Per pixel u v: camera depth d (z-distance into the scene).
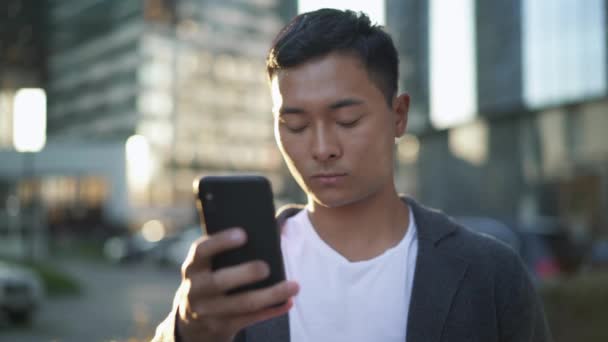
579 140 22.39
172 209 62.88
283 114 1.18
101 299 13.91
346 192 1.19
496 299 1.29
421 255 1.27
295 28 1.19
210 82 69.75
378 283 1.26
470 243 1.30
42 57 52.06
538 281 5.38
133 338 7.87
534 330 1.35
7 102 45.75
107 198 42.28
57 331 9.38
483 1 27.00
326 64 1.16
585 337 4.94
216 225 1.01
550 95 23.45
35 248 22.39
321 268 1.28
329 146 1.16
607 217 20.89
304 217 1.35
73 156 41.06
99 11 66.94
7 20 50.09
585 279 5.22
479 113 27.34
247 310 0.91
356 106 1.16
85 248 30.98
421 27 32.38
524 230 8.19
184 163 66.06
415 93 33.00
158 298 14.20
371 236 1.30
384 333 1.24
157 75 64.69
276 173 75.31
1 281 9.98
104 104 66.62
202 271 0.94
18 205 35.00
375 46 1.18
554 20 22.95
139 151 56.81
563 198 22.95
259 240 1.00
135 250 23.34
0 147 39.25
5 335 9.05
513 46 25.22
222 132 70.31
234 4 72.19
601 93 21.06
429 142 32.44
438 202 31.52
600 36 20.94
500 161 26.84
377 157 1.20
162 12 65.12
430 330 1.22
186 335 0.98
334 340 1.24
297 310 1.26
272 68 1.22
